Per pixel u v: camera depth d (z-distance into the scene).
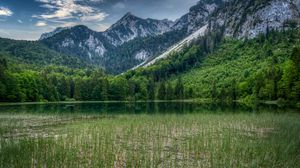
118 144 25.39
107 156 20.19
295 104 88.44
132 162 19.00
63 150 20.66
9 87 119.19
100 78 180.50
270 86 112.50
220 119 45.28
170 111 70.69
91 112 67.19
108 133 30.41
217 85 190.00
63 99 165.00
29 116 53.59
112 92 175.25
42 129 34.75
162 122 41.03
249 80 146.50
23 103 120.81
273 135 29.55
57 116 53.97
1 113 61.22
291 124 37.97
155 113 62.50
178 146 24.88
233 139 27.72
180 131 33.50
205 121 42.62
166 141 27.22
